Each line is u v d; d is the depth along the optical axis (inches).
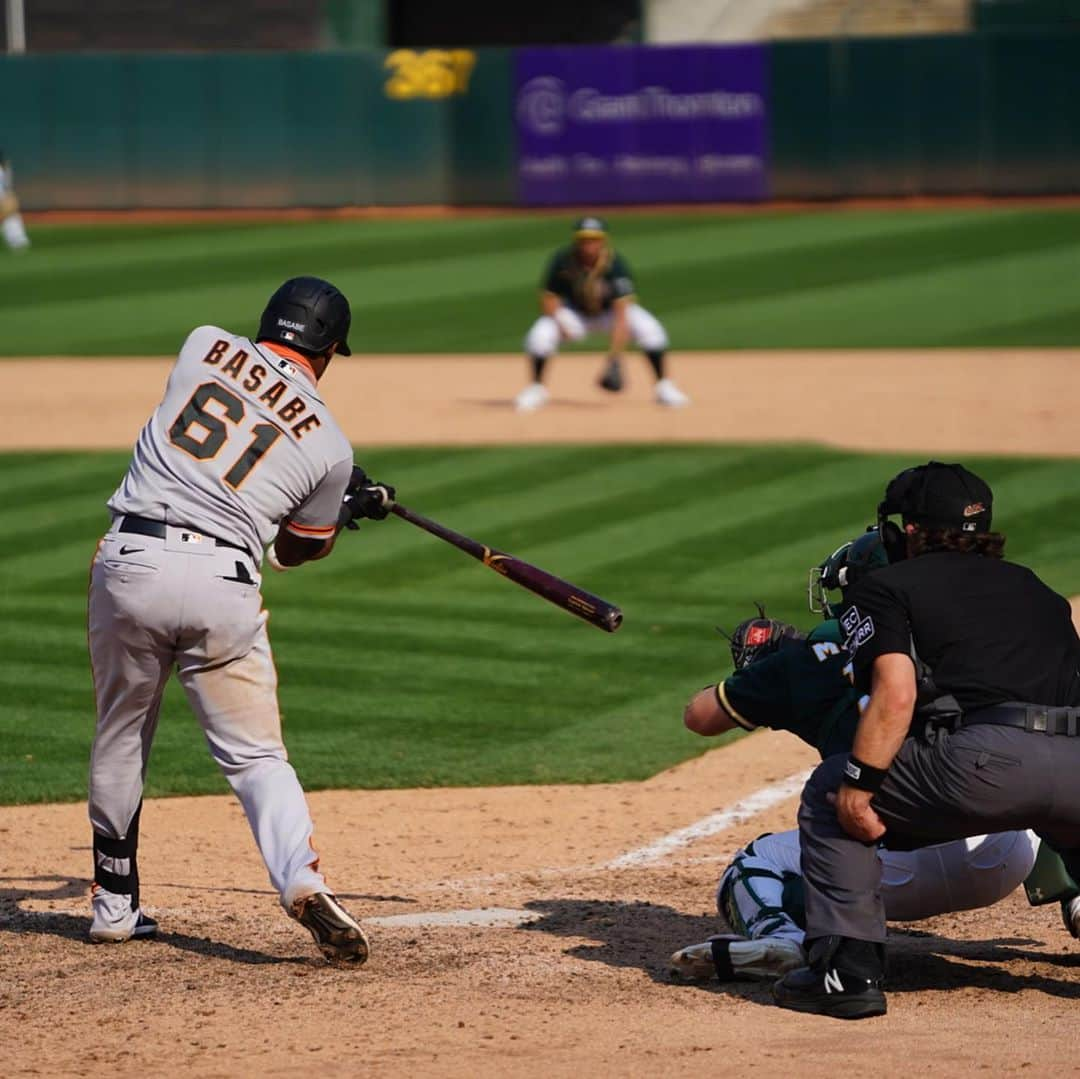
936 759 580.4
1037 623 593.3
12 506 1755.7
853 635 589.0
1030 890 669.3
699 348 2834.6
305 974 647.1
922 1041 556.7
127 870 696.4
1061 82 4136.3
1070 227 3924.7
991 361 2620.6
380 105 4416.8
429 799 956.0
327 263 3794.3
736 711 644.1
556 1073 524.7
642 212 4370.1
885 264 3612.2
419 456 1982.0
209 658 654.5
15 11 4712.1
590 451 1994.3
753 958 622.5
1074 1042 555.5
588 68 4350.4
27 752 1049.5
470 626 1334.9
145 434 665.6
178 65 4392.2
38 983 637.9
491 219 4345.5
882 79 4224.9
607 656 1247.5
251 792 658.8
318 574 1503.4
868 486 1788.9
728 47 4286.4
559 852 855.7
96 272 3737.7
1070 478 1807.3
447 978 639.8
